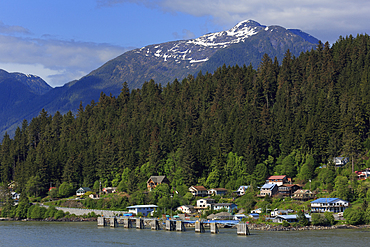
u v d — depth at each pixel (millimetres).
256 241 164750
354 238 167625
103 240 175000
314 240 164625
